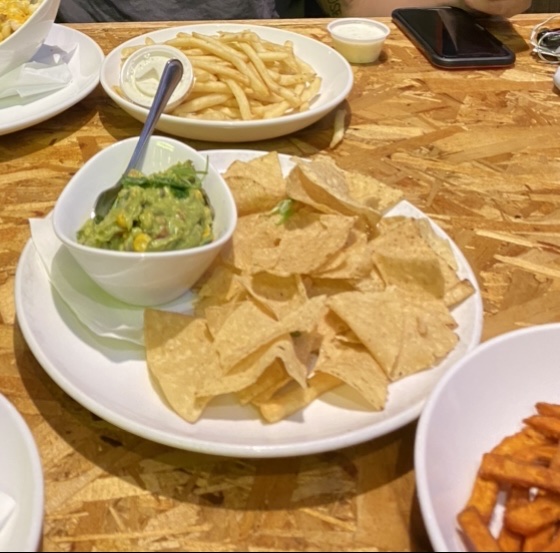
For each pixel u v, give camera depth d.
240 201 0.87
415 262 0.78
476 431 0.66
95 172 0.83
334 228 0.80
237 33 1.31
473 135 1.25
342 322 0.74
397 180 1.11
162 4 1.98
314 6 2.49
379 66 1.47
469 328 0.75
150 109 1.01
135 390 0.68
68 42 1.40
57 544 0.58
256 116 1.18
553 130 1.28
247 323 0.69
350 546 0.59
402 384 0.69
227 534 0.60
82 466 0.65
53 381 0.72
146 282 0.73
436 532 0.52
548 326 0.71
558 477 0.58
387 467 0.67
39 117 1.13
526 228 1.02
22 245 0.92
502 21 1.72
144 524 0.60
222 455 0.61
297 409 0.66
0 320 0.80
